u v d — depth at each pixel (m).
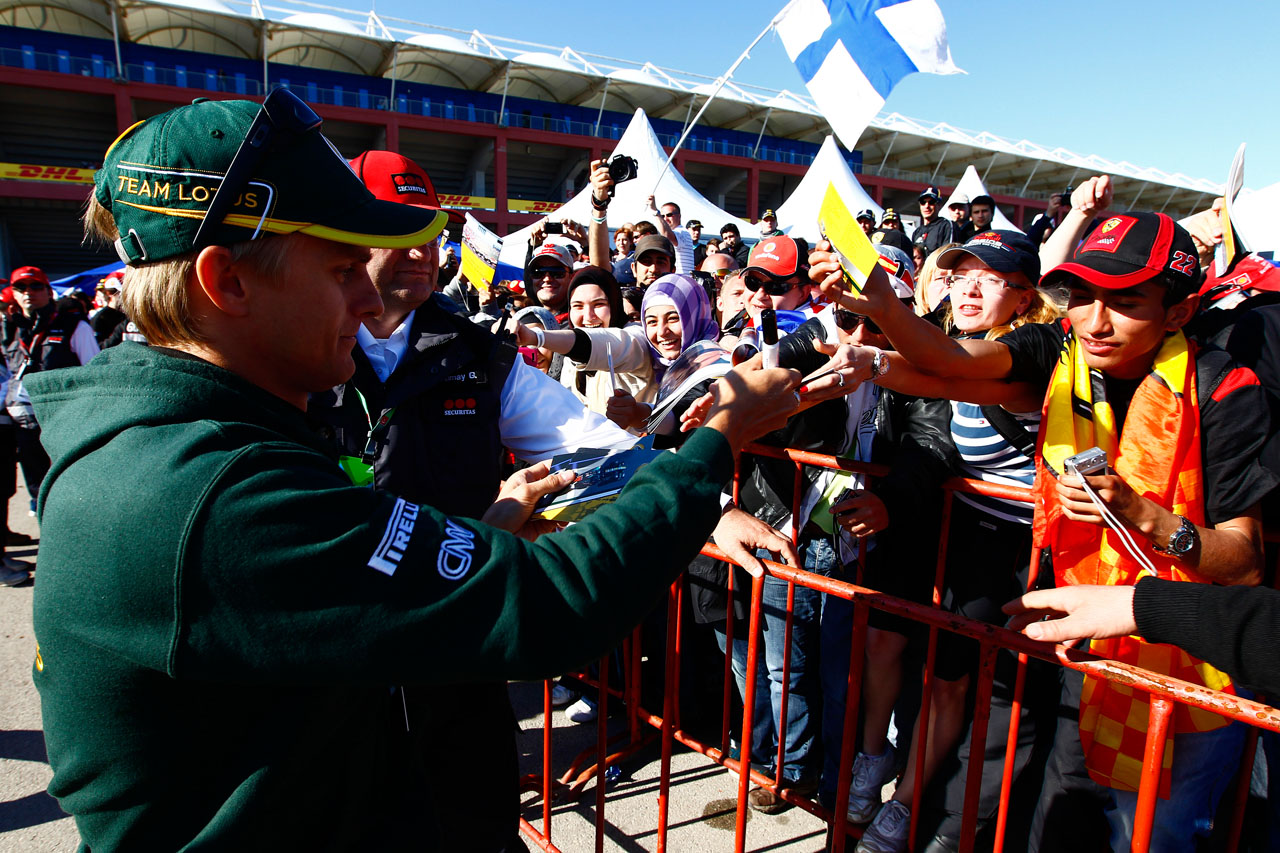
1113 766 1.54
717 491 0.89
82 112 29.14
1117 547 1.48
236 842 0.76
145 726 0.74
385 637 0.71
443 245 6.23
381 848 0.92
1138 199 51.94
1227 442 1.40
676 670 1.99
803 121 42.28
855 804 2.33
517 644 0.74
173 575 0.68
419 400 1.66
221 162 0.75
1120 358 1.49
